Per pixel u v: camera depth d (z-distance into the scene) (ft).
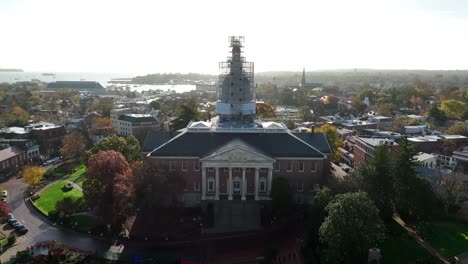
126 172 298.97
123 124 621.31
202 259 248.32
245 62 397.80
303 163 330.54
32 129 528.63
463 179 341.21
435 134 560.61
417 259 233.76
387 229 271.90
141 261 242.37
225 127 354.33
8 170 439.22
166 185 288.30
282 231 285.43
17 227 291.99
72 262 239.50
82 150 488.02
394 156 304.91
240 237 277.44
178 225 295.07
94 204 288.51
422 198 282.15
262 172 324.19
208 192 327.67
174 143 334.65
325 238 216.95
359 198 217.36
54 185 398.01
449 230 279.49
